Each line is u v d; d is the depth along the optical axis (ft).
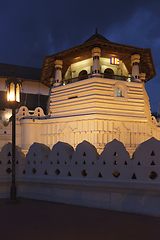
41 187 35.78
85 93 94.99
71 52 101.76
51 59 108.88
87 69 111.75
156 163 26.50
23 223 23.44
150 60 108.37
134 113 96.63
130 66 120.88
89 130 89.66
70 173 33.32
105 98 93.09
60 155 34.76
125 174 28.53
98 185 29.73
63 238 19.45
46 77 133.28
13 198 32.42
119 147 29.40
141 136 94.58
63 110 101.30
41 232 20.88
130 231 20.98
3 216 25.98
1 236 19.98
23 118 108.47
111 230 21.26
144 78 123.65
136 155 28.04
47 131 102.63
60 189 33.76
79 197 31.81
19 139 105.50
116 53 103.19
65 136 97.45
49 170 35.47
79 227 22.11
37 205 31.32
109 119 90.53
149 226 22.25
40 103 142.20
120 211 27.76
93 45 94.53
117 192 28.58
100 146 86.63
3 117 125.29
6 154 38.06
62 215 26.21
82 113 93.97
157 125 126.52
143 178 27.14
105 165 30.22
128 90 98.27
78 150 33.04
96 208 29.48
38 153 37.11
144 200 26.71
